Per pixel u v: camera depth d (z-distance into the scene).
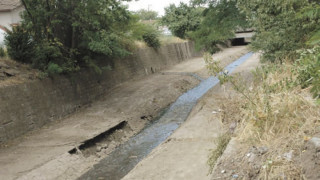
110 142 9.48
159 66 24.33
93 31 13.07
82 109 12.92
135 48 20.91
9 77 10.04
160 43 25.36
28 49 11.43
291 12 8.29
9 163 7.39
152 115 12.47
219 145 5.00
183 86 17.67
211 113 9.66
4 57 11.29
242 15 14.39
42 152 8.02
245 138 4.39
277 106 4.53
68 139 8.96
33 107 10.25
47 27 12.01
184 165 6.39
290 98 4.57
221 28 15.09
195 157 6.72
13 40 11.21
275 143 3.86
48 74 11.35
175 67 25.48
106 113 11.98
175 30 33.12
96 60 15.50
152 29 23.80
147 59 22.47
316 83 2.74
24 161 7.48
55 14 12.28
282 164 3.34
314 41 2.45
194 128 8.69
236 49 37.38
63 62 12.49
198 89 17.44
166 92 15.57
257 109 4.73
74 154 8.12
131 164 7.94
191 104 13.80
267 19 9.66
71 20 12.59
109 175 7.38
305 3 7.90
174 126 10.88
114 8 13.60
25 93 10.01
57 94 11.63
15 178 6.59
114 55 15.99
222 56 30.08
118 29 15.72
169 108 13.58
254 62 23.47
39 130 10.16
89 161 8.15
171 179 5.88
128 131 10.62
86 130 9.80
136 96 14.49
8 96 9.29
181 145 7.63
